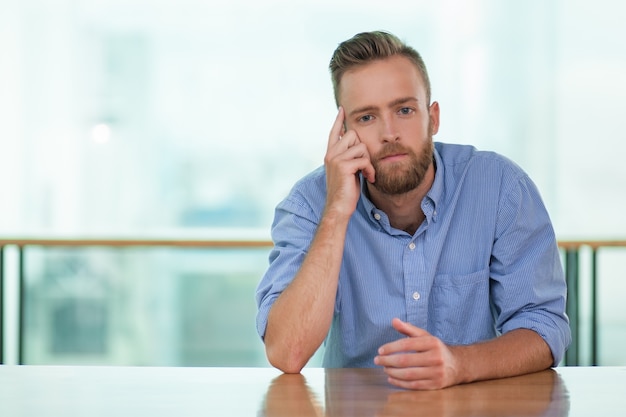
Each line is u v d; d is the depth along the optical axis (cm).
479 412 121
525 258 174
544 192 465
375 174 168
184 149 469
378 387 138
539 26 461
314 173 187
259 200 471
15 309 336
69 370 153
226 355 426
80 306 410
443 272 176
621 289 370
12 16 460
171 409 123
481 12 462
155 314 417
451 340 175
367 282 177
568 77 461
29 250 398
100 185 466
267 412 121
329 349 187
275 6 468
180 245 344
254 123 470
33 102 463
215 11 468
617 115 460
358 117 168
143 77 467
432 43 464
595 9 459
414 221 177
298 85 469
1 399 130
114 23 466
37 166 464
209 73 469
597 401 128
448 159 180
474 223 176
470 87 464
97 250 409
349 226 179
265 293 174
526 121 463
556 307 170
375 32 171
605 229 461
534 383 142
